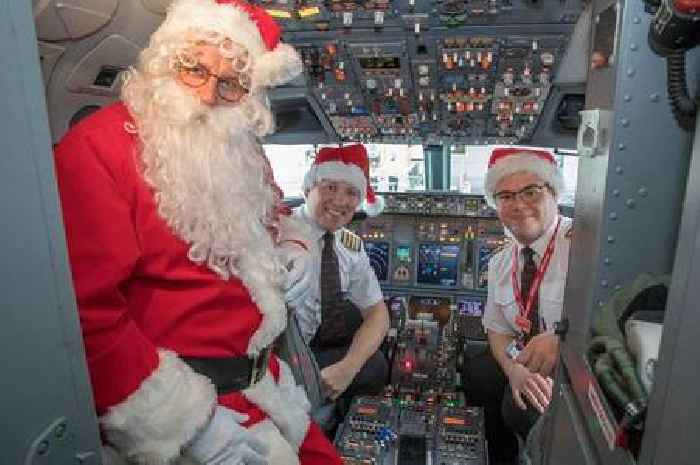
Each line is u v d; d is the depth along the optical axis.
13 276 0.62
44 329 0.67
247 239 1.33
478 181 4.90
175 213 1.19
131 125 1.21
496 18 2.78
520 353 2.35
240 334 1.35
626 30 1.13
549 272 2.67
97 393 1.08
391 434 2.58
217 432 1.22
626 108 1.17
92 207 1.06
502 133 4.37
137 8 1.57
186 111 1.20
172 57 1.22
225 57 1.23
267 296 1.38
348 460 2.43
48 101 1.63
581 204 1.48
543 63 3.15
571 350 1.51
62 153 1.08
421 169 5.01
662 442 0.76
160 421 1.12
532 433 2.17
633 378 0.93
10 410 0.63
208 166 1.23
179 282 1.24
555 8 2.65
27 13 0.61
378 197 3.95
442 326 4.21
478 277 4.32
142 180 1.16
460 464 2.37
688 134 1.16
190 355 1.28
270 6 2.69
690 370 0.68
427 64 3.30
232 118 1.29
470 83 3.50
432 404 2.93
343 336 2.99
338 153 2.83
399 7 2.71
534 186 2.58
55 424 0.70
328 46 3.14
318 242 2.85
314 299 2.77
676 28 0.87
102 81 1.77
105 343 1.06
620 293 1.20
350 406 2.86
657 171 1.19
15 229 0.61
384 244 4.45
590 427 1.24
